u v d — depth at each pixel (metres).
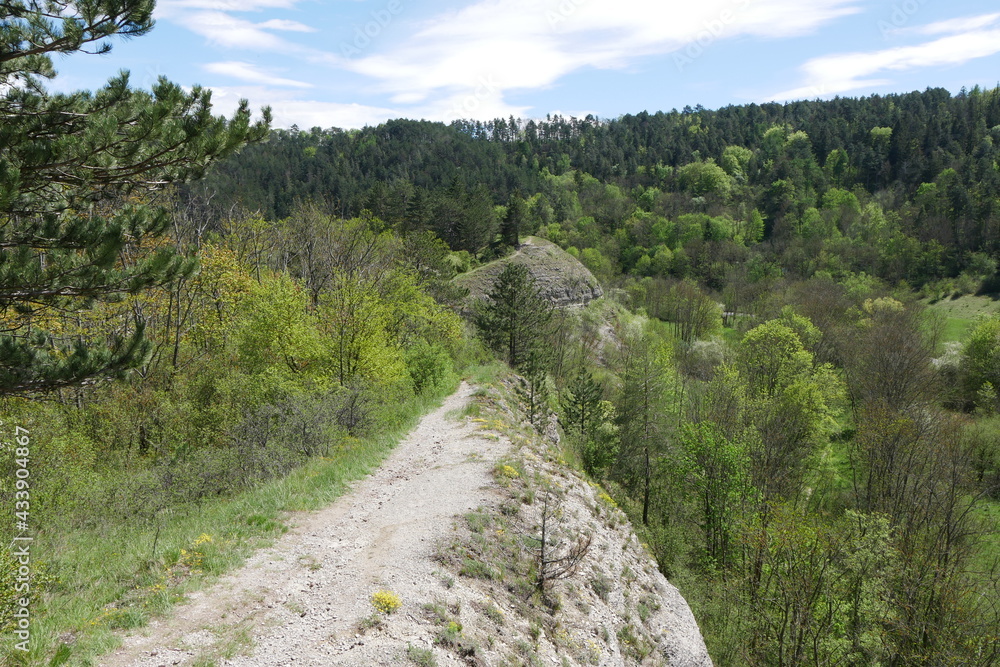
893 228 99.38
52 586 8.51
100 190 10.20
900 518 27.77
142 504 14.27
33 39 8.39
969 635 19.86
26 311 10.11
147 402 22.12
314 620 8.26
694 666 12.70
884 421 31.36
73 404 22.56
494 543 11.79
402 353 28.45
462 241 77.75
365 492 13.72
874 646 20.41
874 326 53.88
